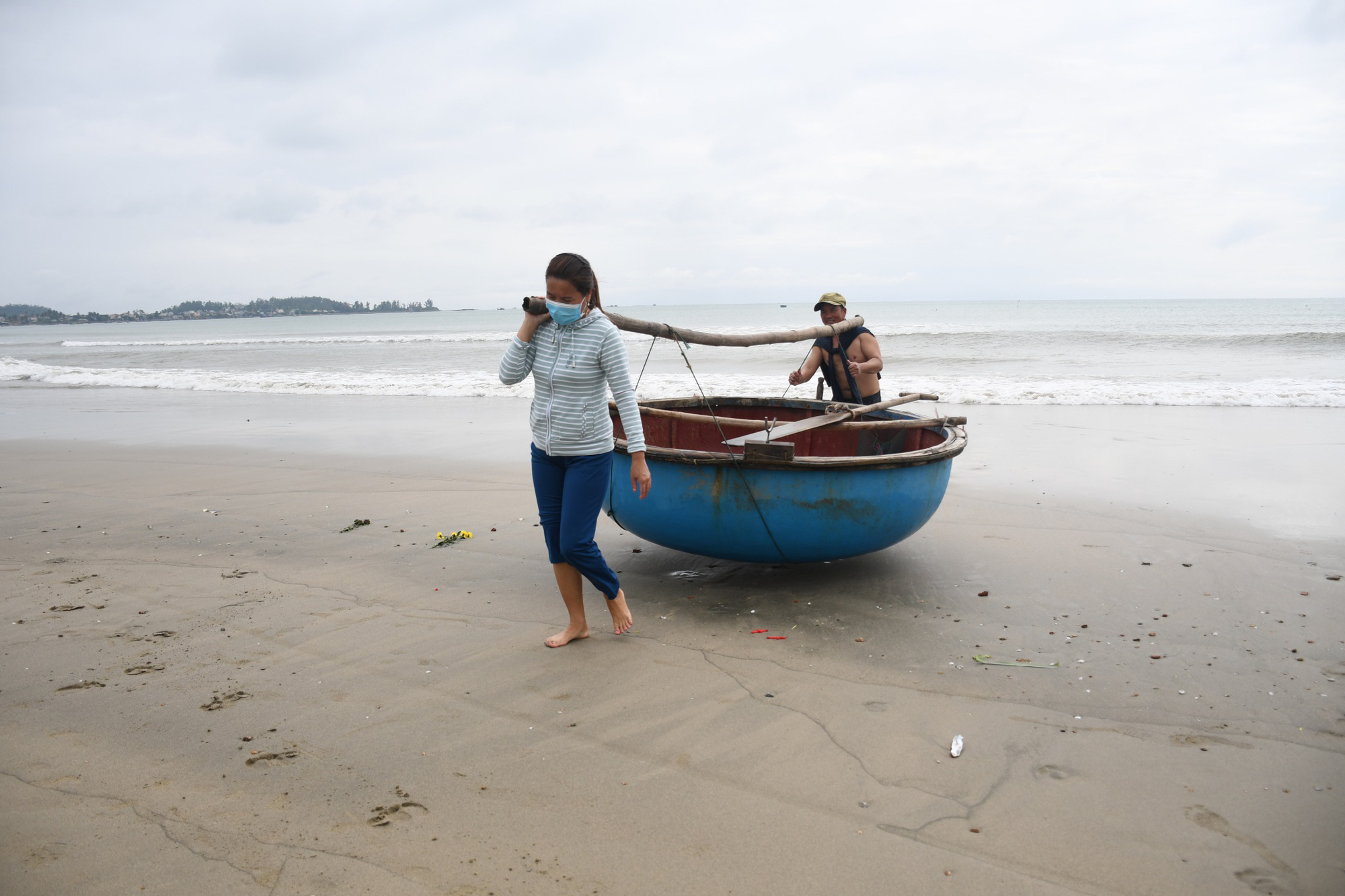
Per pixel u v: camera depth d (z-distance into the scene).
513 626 4.18
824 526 4.23
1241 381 14.31
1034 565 5.09
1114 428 10.06
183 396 15.46
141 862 2.34
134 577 4.98
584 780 2.79
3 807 2.61
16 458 9.09
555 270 3.41
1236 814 2.56
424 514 6.47
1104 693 3.40
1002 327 34.97
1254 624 4.10
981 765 2.87
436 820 2.56
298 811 2.60
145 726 3.15
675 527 4.41
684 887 2.25
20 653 3.85
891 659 3.75
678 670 3.64
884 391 13.60
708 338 5.05
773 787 2.74
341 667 3.69
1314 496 6.58
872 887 2.25
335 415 12.34
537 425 3.71
